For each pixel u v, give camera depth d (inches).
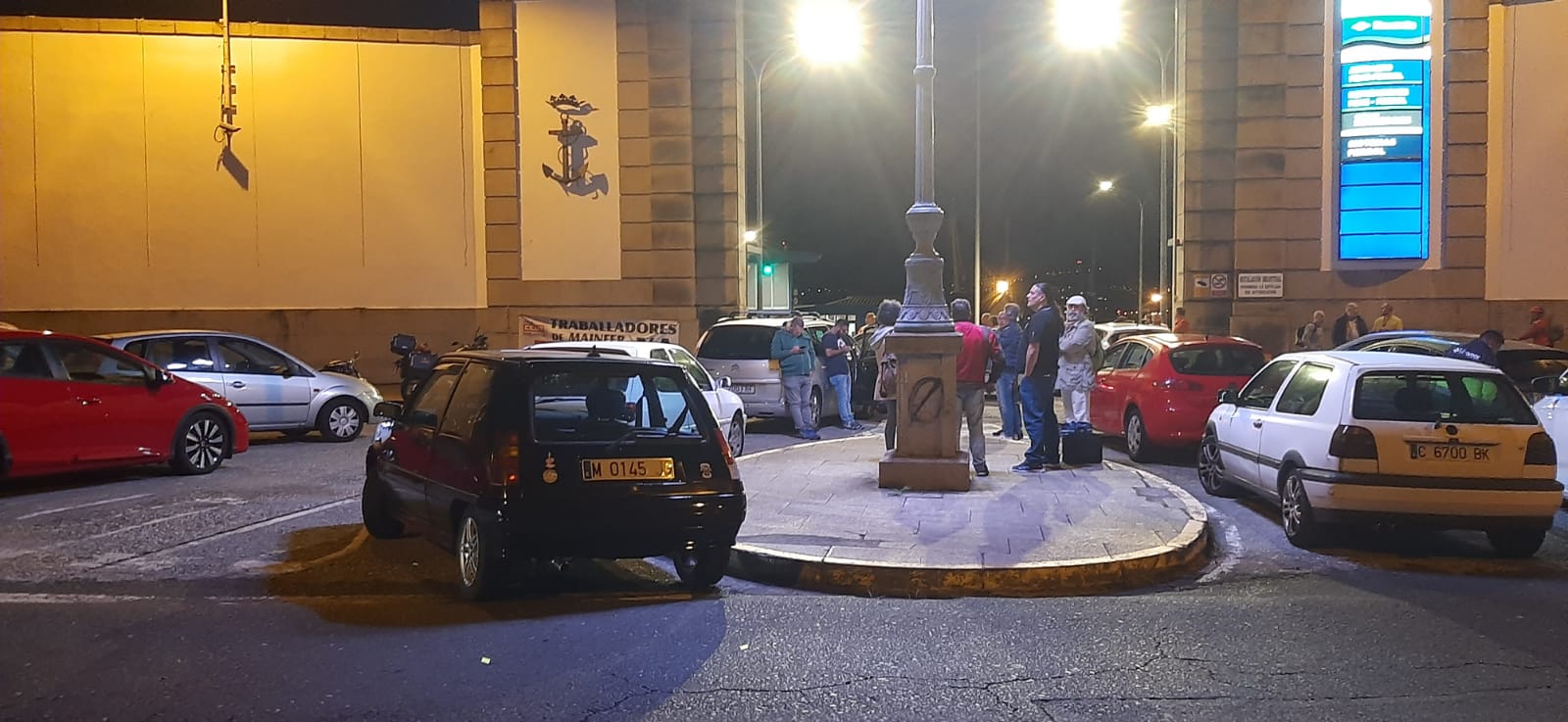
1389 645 229.5
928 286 403.2
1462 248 773.9
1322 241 797.9
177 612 249.0
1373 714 188.4
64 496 402.0
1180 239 837.8
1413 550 331.3
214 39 847.7
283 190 856.3
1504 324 769.6
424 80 866.1
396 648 223.1
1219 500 412.5
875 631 239.6
